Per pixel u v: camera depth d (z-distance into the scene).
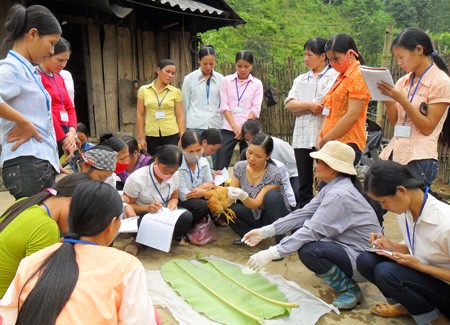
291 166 4.36
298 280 3.33
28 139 2.53
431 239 2.29
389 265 2.49
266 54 21.03
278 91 8.44
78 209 1.62
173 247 3.94
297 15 30.94
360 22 26.23
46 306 1.38
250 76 5.29
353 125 3.53
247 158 3.73
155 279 3.19
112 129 7.54
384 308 2.79
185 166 4.02
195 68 8.38
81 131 4.29
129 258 1.59
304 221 3.05
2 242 2.02
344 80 3.53
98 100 7.34
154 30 7.88
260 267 2.81
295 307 2.73
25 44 2.52
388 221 4.87
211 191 3.82
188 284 3.07
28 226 2.03
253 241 3.04
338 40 3.49
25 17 2.46
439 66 3.04
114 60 7.43
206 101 5.40
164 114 5.25
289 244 2.81
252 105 5.29
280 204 3.72
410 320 2.75
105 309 1.44
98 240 1.67
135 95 7.69
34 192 2.60
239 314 2.69
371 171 2.29
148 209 3.69
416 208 2.30
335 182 2.92
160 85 5.26
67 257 1.51
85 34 7.27
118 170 3.61
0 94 2.37
